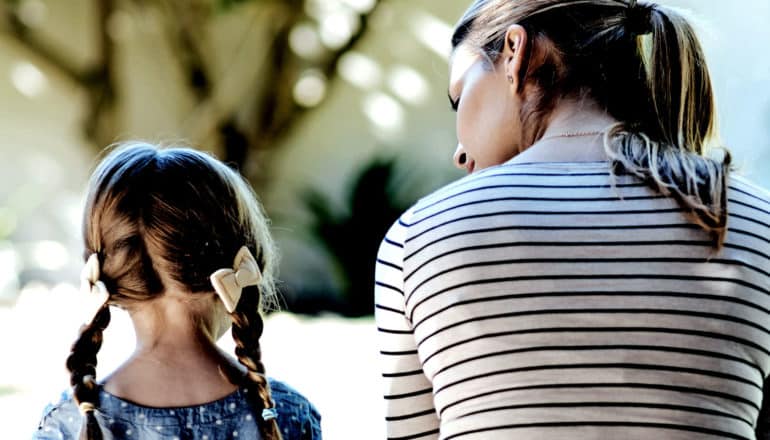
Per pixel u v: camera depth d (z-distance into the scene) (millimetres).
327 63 12242
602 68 1893
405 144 12219
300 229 12094
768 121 9781
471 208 1711
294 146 12523
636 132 1824
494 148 1986
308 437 2219
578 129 1856
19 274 11953
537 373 1586
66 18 12250
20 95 12320
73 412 2037
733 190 1775
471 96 1986
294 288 11969
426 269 1699
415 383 1786
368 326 9844
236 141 12461
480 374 1614
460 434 1612
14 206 12195
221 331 2264
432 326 1673
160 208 2039
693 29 1942
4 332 9195
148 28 12383
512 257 1649
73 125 12344
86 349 2018
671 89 1904
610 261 1642
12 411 6395
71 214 12305
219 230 2088
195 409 2027
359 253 11641
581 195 1715
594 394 1569
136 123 12523
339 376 7438
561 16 1915
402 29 12180
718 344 1606
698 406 1569
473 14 2006
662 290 1622
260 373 2066
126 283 2033
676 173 1723
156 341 2072
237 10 12305
